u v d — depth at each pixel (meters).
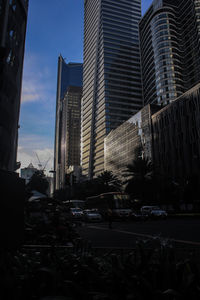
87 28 168.25
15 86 33.66
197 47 99.50
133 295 2.45
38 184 76.81
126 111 131.00
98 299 2.50
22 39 37.31
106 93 130.50
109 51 137.88
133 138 82.56
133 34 145.88
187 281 2.50
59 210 14.31
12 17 32.97
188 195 42.91
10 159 34.03
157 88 103.06
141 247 3.49
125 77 136.38
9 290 2.68
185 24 108.19
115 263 3.22
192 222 23.75
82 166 157.00
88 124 150.25
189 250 7.66
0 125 29.11
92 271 3.09
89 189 74.81
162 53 103.44
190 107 54.69
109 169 106.38
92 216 29.94
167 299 2.48
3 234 5.74
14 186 6.48
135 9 152.12
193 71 99.62
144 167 46.12
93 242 11.88
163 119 64.88
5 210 5.93
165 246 3.60
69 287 2.86
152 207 34.75
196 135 52.28
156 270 2.90
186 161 54.78
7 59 31.03
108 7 146.38
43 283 2.90
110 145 107.75
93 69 149.00
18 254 4.81
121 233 15.72
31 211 15.79
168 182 45.06
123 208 31.47
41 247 6.83
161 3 112.50
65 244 10.13
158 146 66.56
